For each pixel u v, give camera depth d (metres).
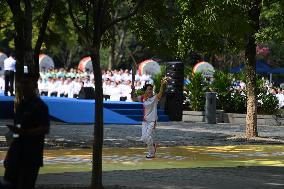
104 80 67.31
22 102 13.25
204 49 26.62
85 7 18.80
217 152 29.64
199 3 21.58
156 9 21.16
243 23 21.67
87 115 46.34
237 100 52.91
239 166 24.69
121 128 42.28
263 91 52.75
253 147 32.16
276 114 51.78
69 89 67.44
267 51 87.94
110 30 23.17
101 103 17.44
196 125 47.41
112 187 18.30
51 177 20.66
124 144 32.06
